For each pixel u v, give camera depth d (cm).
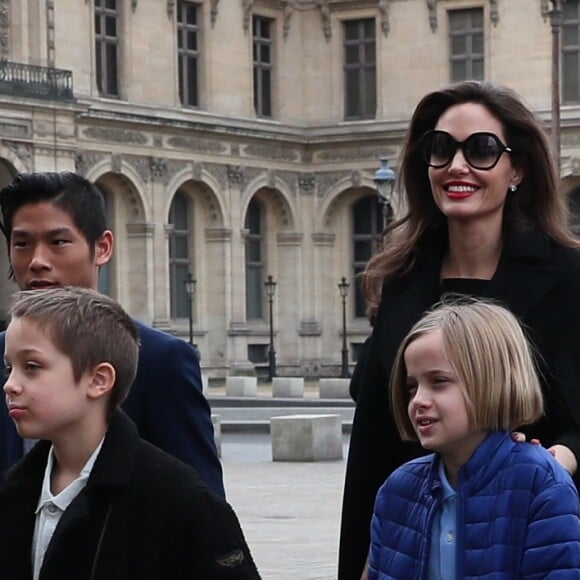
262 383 7425
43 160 6278
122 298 6925
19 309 637
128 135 6838
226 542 619
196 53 7369
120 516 621
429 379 676
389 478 713
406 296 808
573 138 7269
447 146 795
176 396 782
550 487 666
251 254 7706
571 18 7344
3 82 6094
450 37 7594
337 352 7806
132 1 6944
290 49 7806
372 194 7731
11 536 642
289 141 7669
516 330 678
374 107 7731
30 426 632
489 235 806
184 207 7325
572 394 762
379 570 704
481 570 668
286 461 3562
